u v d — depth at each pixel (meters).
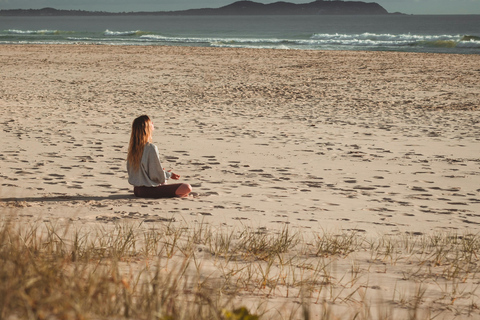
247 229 4.82
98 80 20.83
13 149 8.80
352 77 22.25
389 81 20.83
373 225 5.27
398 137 10.54
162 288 2.57
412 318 2.65
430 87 19.03
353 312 2.85
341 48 46.47
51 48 39.25
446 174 7.79
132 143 5.99
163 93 17.31
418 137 10.55
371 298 3.14
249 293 3.04
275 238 4.51
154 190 6.03
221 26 132.25
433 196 6.64
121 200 5.90
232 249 4.07
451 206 6.21
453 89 18.50
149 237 4.12
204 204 5.84
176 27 125.44
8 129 10.64
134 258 3.54
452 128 11.54
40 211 5.16
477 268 3.94
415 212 5.88
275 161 8.41
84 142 9.56
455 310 3.00
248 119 12.53
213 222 5.06
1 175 7.03
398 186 7.09
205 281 3.05
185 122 11.99
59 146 9.16
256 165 8.13
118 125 11.46
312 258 4.01
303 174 7.64
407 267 3.87
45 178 6.96
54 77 21.62
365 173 7.76
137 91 17.75
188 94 17.12
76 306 1.81
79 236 4.13
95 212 5.26
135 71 24.36
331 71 24.62
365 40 54.66
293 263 3.83
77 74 22.92
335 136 10.56
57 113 12.99
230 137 10.29
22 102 14.75
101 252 3.43
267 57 32.34
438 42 47.62
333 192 6.68
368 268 3.80
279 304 2.89
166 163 8.12
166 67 26.28
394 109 14.27
